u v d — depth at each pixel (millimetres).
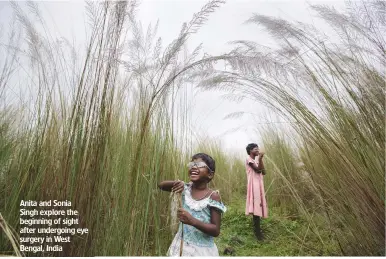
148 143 2414
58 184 2189
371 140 2445
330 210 2953
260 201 3963
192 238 2084
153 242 2363
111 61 2346
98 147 2230
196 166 2176
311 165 3051
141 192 2336
